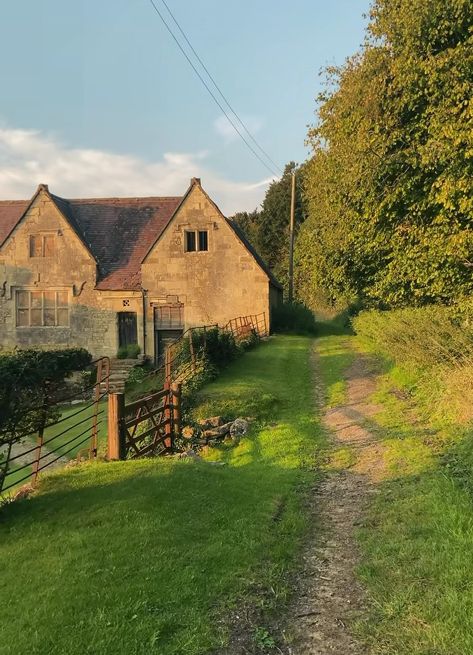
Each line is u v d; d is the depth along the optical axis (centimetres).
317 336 3172
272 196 5803
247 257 2659
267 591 423
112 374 2445
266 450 898
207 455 946
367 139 1116
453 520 486
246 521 561
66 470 751
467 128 877
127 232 2889
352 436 930
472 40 904
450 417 878
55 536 524
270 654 344
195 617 377
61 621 369
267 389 1382
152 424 998
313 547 511
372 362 1798
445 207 949
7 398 589
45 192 2698
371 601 395
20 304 2725
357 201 1248
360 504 619
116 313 2683
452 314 1098
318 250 1769
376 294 1454
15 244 2711
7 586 427
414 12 984
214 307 2667
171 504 596
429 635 334
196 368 1486
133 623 365
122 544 492
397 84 1053
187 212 2675
